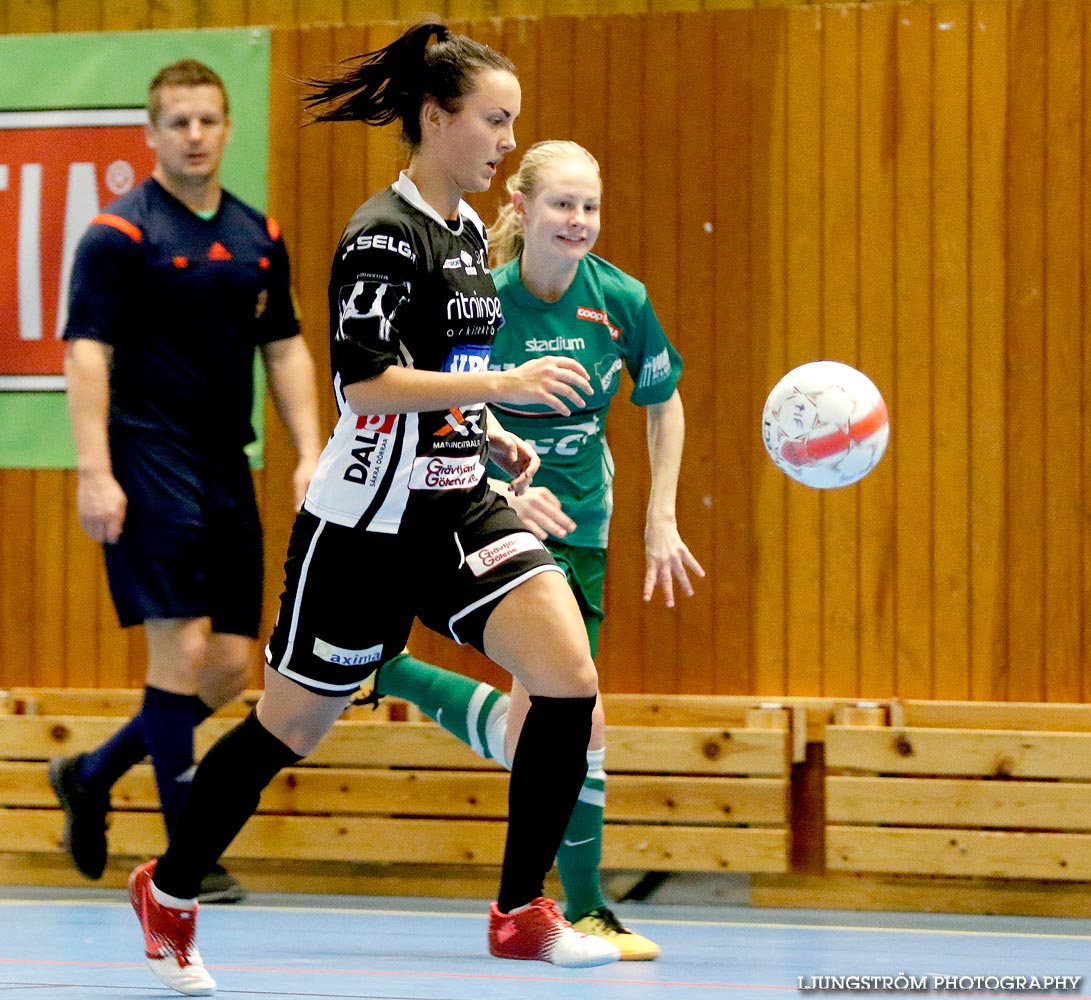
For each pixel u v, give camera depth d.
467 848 15.83
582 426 12.39
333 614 8.77
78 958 11.26
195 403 14.27
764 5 16.81
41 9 18.06
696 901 15.84
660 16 16.78
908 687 16.06
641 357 12.65
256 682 17.30
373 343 8.44
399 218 8.74
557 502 10.53
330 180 17.42
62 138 17.75
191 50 17.64
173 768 13.95
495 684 16.75
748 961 11.42
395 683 13.45
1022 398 16.03
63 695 17.17
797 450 11.00
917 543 16.11
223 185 17.62
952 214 16.19
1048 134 16.08
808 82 16.50
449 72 8.86
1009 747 15.07
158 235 14.25
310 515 8.85
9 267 17.75
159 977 9.19
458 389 8.34
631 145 16.78
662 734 15.60
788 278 16.47
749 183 16.56
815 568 16.28
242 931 13.16
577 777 9.16
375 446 8.62
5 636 17.66
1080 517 15.88
